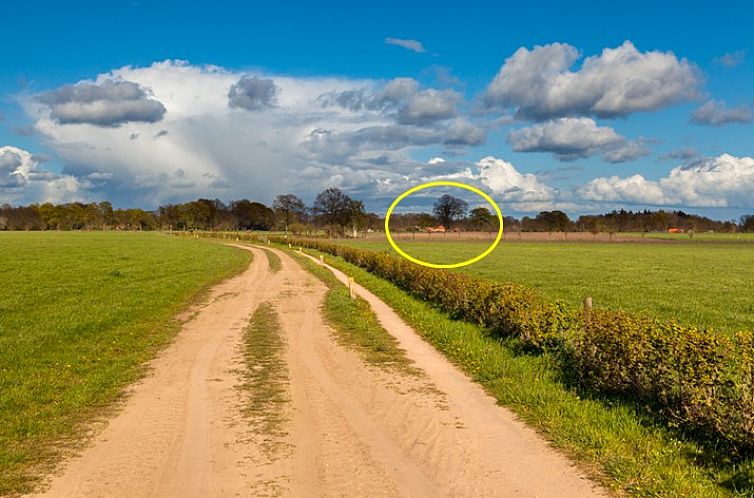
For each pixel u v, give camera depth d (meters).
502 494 7.21
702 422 8.62
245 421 10.11
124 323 19.91
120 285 31.23
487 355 14.47
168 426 9.81
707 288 34.16
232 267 48.19
